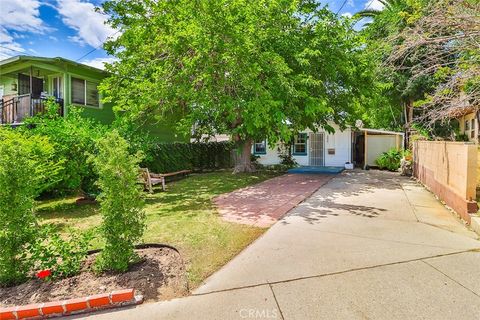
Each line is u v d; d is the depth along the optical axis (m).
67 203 7.64
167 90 8.76
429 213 6.05
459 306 2.72
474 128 12.08
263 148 18.19
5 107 12.84
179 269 3.61
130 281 3.31
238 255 3.98
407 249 4.06
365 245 4.23
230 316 2.67
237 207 6.85
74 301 2.87
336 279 3.25
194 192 9.16
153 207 7.07
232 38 7.50
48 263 3.42
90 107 13.14
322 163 17.12
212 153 17.56
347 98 12.23
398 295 2.92
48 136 7.34
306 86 9.88
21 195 3.45
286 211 6.34
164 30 8.69
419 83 14.61
